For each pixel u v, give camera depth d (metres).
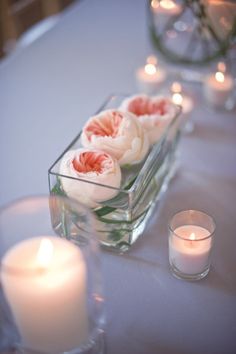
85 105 1.02
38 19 1.70
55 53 1.21
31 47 1.23
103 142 0.69
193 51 1.10
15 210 0.59
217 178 0.84
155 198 0.77
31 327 0.57
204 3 0.99
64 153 0.71
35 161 0.88
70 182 0.65
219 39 1.03
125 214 0.67
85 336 0.59
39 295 0.54
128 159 0.69
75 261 0.54
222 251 0.72
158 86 1.06
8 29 1.59
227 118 0.99
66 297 0.55
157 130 0.75
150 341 0.61
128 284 0.67
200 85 1.10
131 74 1.13
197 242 0.66
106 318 0.63
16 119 0.98
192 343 0.61
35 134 0.94
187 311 0.64
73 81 1.10
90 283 0.58
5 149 0.90
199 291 0.67
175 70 1.14
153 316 0.64
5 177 0.84
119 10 1.43
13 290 0.54
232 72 1.10
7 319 0.58
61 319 0.56
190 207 0.79
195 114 1.00
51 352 0.59
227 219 0.77
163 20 1.08
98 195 0.65
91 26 1.34
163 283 0.67
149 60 1.11
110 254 0.71
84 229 0.64
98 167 0.66
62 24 1.36
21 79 1.10
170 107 0.79
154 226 0.75
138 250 0.72
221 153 0.90
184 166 0.87
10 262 0.57
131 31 1.31
